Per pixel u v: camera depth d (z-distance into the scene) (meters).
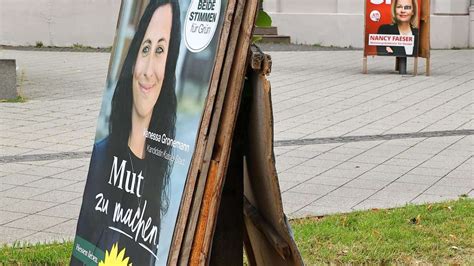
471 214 6.97
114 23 23.33
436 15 22.94
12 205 7.54
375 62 19.70
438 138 10.71
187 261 3.62
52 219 7.12
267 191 3.78
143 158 4.09
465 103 13.59
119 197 4.27
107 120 4.56
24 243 6.39
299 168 9.04
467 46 23.22
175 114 3.85
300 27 24.38
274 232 3.84
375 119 12.11
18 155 9.60
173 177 3.77
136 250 3.98
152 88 4.10
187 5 3.96
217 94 3.59
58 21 23.20
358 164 9.24
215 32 3.66
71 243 6.29
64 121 11.80
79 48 23.02
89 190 4.61
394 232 6.42
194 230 3.61
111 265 4.19
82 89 15.03
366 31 17.25
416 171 8.92
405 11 16.80
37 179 8.48
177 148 3.79
